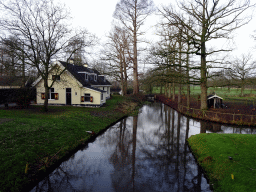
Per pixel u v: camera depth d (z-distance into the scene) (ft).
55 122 41.01
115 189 21.99
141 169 27.37
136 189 21.93
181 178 24.77
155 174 25.94
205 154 28.86
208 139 33.40
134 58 107.55
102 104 77.10
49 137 32.89
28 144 28.30
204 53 59.36
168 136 44.60
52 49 48.08
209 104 86.07
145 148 36.22
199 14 57.67
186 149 35.35
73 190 21.71
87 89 72.13
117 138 42.42
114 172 26.35
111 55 110.01
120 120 62.69
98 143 38.32
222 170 23.02
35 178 22.49
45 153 27.58
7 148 25.49
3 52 43.37
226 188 19.89
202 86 65.00
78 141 35.29
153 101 151.02
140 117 70.79
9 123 34.78
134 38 103.30
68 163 28.81
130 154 33.17
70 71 71.51
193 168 27.53
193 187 22.41
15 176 20.85
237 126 50.96
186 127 52.70
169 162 29.71
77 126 42.42
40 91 72.02
